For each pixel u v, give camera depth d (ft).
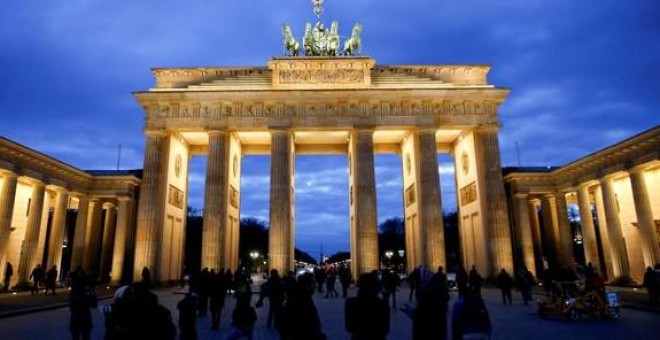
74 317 68.03
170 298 172.35
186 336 60.34
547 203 279.49
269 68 246.47
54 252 240.32
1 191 201.46
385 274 136.46
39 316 119.75
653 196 218.38
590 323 101.71
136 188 274.77
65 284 242.78
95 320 112.27
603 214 248.93
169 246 242.78
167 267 238.89
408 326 100.17
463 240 265.75
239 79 246.27
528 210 280.31
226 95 234.79
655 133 184.85
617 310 107.24
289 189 232.12
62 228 244.83
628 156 206.59
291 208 240.73
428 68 248.32
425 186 230.68
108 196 263.49
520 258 254.27
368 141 234.79
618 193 246.68
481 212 234.17
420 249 231.50
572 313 106.01
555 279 155.74
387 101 238.68
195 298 63.00
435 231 225.56
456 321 50.01
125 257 257.55
